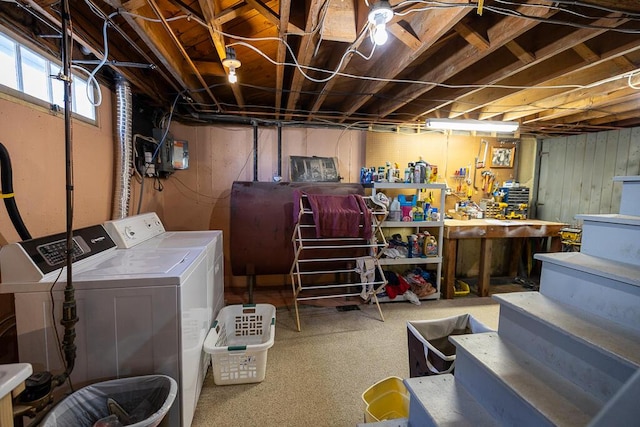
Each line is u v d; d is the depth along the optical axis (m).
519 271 4.26
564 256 1.49
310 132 3.70
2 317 1.36
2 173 1.26
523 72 2.42
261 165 3.61
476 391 1.27
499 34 1.64
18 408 0.95
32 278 1.24
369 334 2.60
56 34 1.64
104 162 2.19
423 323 1.81
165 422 1.27
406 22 1.70
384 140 3.84
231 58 1.80
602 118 3.47
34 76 1.55
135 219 2.15
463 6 1.34
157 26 1.69
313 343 2.45
